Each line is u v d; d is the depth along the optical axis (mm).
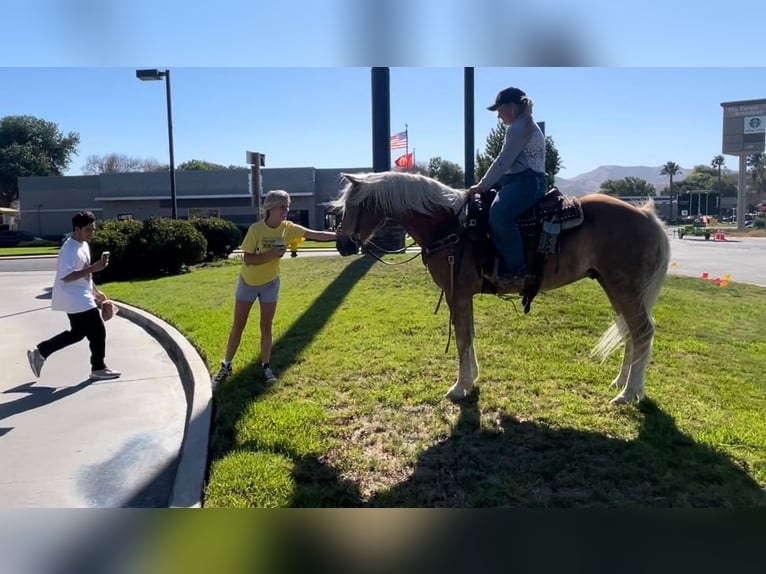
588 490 3664
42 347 6219
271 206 5637
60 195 54281
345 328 7840
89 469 4242
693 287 12414
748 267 18609
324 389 5512
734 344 7109
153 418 5289
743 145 60531
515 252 4793
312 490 3682
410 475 3912
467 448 4254
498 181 5059
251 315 9148
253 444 4359
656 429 4469
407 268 13195
